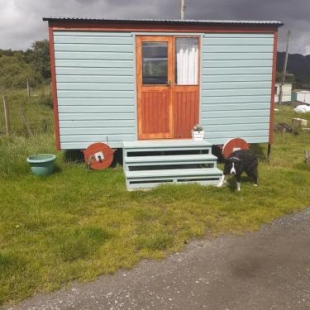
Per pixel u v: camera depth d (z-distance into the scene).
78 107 6.43
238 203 4.93
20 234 3.94
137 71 6.48
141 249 3.63
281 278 3.16
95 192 5.30
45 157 6.45
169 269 3.29
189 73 6.68
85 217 4.44
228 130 6.98
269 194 5.32
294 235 4.05
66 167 6.63
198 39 6.54
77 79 6.32
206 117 6.86
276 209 4.77
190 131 6.87
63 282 3.05
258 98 6.95
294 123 14.17
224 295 2.91
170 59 6.54
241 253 3.62
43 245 3.66
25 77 37.25
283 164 7.33
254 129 7.07
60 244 3.66
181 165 6.09
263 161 7.54
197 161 6.01
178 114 6.77
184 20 6.34
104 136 6.62
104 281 3.08
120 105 6.56
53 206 4.75
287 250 3.69
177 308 2.75
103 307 2.75
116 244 3.71
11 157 6.70
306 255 3.58
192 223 4.27
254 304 2.79
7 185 5.62
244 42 6.67
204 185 5.66
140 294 2.92
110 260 3.39
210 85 6.74
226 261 3.46
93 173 6.33
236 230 4.15
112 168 6.69
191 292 2.95
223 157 7.18
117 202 4.95
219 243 3.83
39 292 2.91
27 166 6.38
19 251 3.52
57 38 6.12
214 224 4.29
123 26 6.27
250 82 6.86
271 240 3.92
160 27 6.37
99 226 4.14
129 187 5.51
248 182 5.89
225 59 6.68
